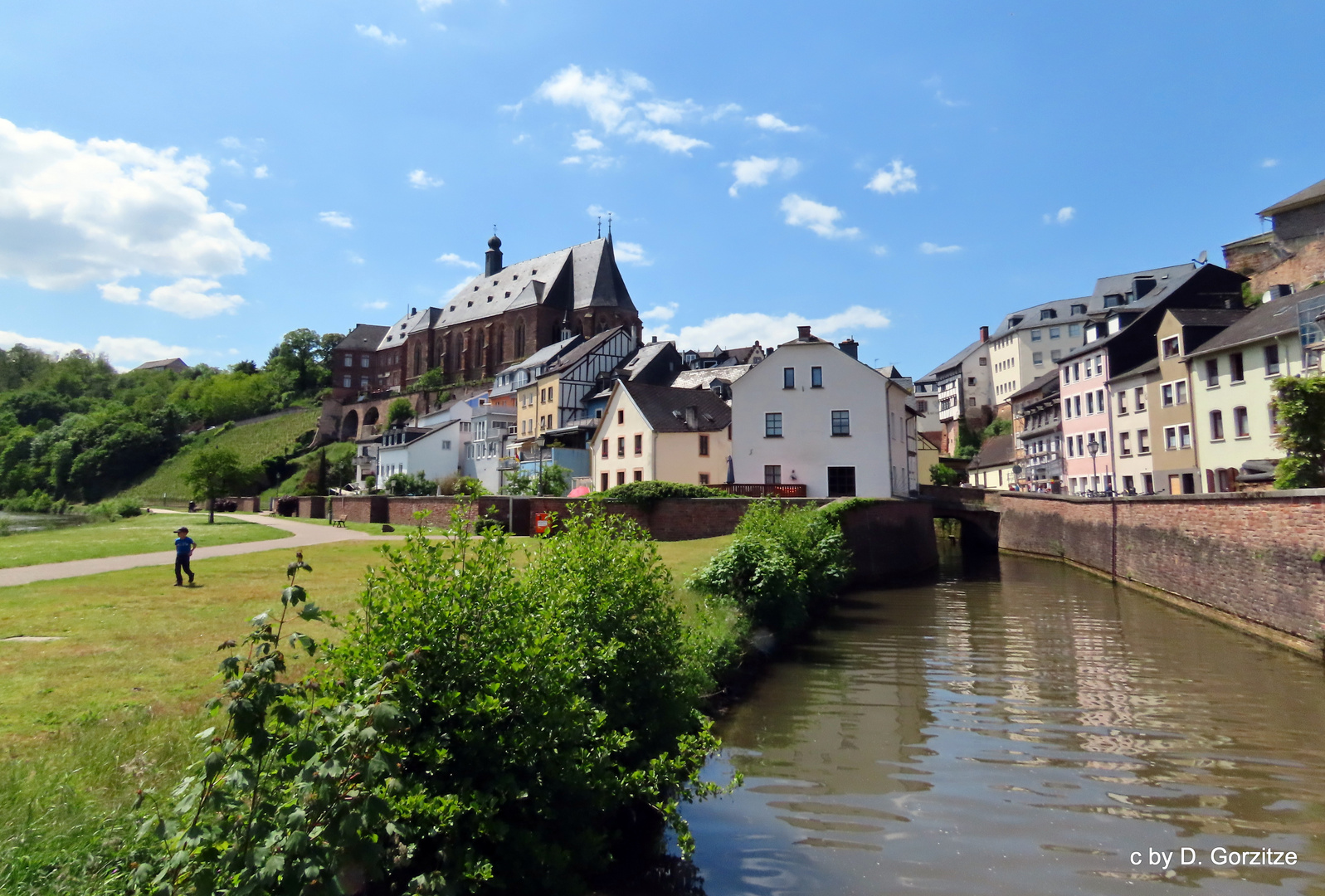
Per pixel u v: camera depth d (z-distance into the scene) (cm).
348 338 13938
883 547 3619
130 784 589
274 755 444
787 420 4406
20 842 494
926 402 10500
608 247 10312
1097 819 916
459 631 643
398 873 586
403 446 8181
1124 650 1911
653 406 5062
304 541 3155
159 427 11975
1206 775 1057
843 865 802
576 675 761
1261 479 2583
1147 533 2912
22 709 781
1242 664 1736
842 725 1292
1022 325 9438
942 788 1013
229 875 404
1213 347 3756
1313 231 5597
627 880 770
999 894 744
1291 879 769
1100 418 4994
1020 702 1434
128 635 1171
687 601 1739
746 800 977
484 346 10906
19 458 12206
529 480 5003
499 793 619
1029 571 3856
